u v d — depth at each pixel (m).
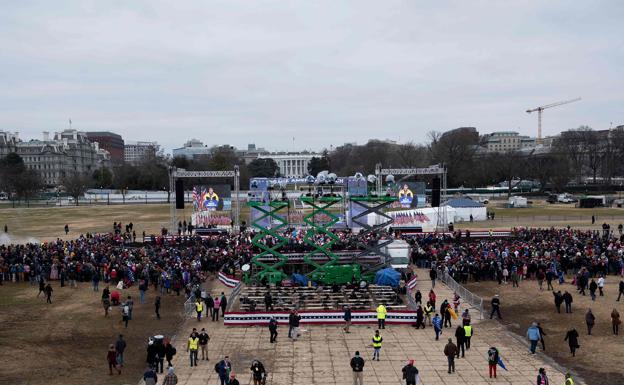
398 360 32.41
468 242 73.12
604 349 33.97
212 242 70.62
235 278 53.31
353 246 59.53
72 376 30.38
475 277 53.69
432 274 51.75
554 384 28.52
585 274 47.81
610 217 106.94
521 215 113.75
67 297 47.91
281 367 31.55
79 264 53.91
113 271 53.09
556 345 35.00
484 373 30.20
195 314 43.22
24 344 35.72
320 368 31.30
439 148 188.75
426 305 41.88
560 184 169.50
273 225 68.12
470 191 178.50
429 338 36.59
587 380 29.14
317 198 54.53
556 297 42.06
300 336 37.31
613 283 51.56
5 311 43.34
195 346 31.91
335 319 40.03
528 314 42.22
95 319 41.44
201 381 29.47
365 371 30.61
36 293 49.34
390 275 49.34
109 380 29.83
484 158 193.38
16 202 180.00
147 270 50.44
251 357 33.34
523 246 60.31
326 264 51.75
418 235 75.62
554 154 198.50
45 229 100.38
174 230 85.50
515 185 178.38
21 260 55.94
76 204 170.75
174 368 31.53
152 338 31.44
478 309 43.78
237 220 86.00
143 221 114.06
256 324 39.88
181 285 50.34
